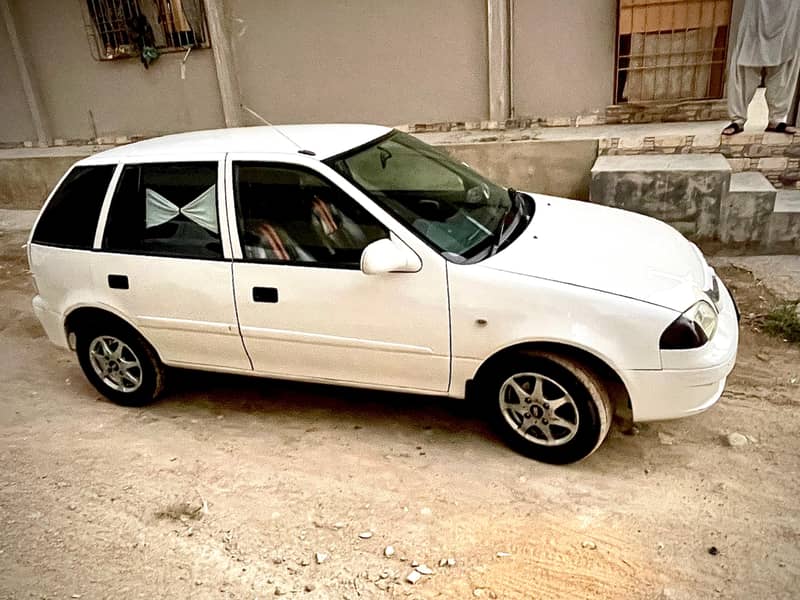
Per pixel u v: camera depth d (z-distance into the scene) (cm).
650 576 287
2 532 342
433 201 393
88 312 453
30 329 638
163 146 441
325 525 334
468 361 358
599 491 344
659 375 328
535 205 441
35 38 1037
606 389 351
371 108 889
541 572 294
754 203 601
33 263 468
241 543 325
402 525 330
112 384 473
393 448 396
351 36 860
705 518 319
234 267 394
